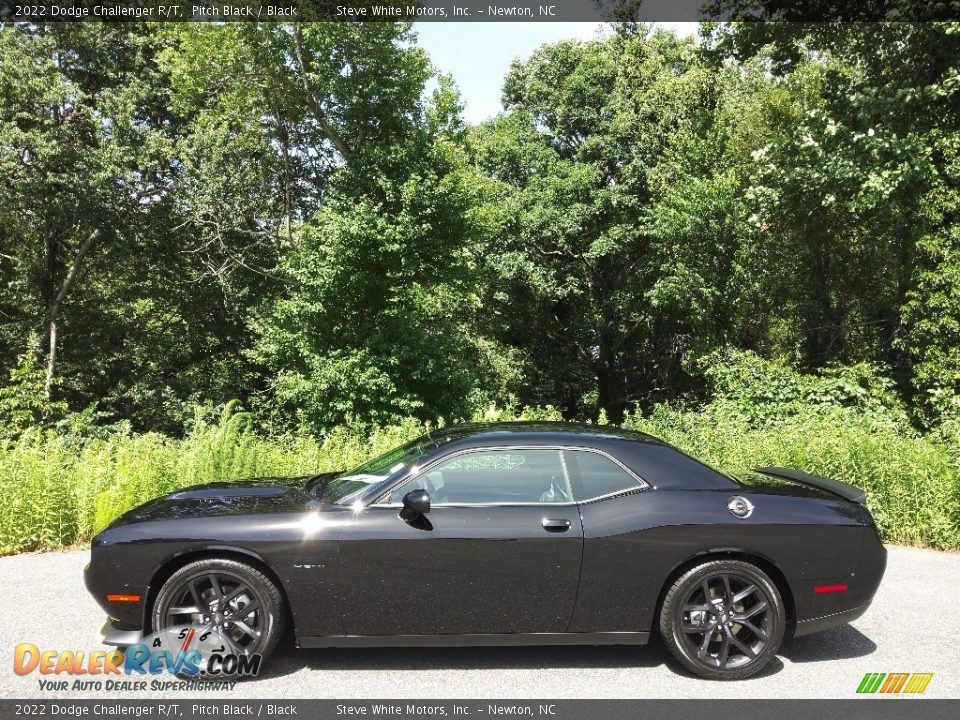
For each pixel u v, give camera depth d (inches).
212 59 852.6
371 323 861.2
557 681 157.2
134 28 917.2
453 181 852.0
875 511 299.1
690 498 165.3
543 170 1201.4
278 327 850.1
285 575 156.8
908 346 649.6
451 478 165.5
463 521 159.5
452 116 933.2
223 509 166.9
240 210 919.7
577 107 1200.2
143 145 862.5
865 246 874.1
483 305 1184.2
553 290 1155.3
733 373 633.0
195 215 885.2
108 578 156.9
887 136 666.2
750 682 157.6
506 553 157.9
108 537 159.2
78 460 337.4
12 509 273.1
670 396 1309.1
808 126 727.7
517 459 167.8
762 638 159.6
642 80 1133.7
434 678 158.2
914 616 202.5
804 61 845.2
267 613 157.8
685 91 1082.7
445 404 875.4
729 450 346.9
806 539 162.9
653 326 1236.5
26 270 905.5
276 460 338.3
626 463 169.5
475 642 159.8
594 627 160.4
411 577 157.3
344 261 801.6
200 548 157.2
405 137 890.1
